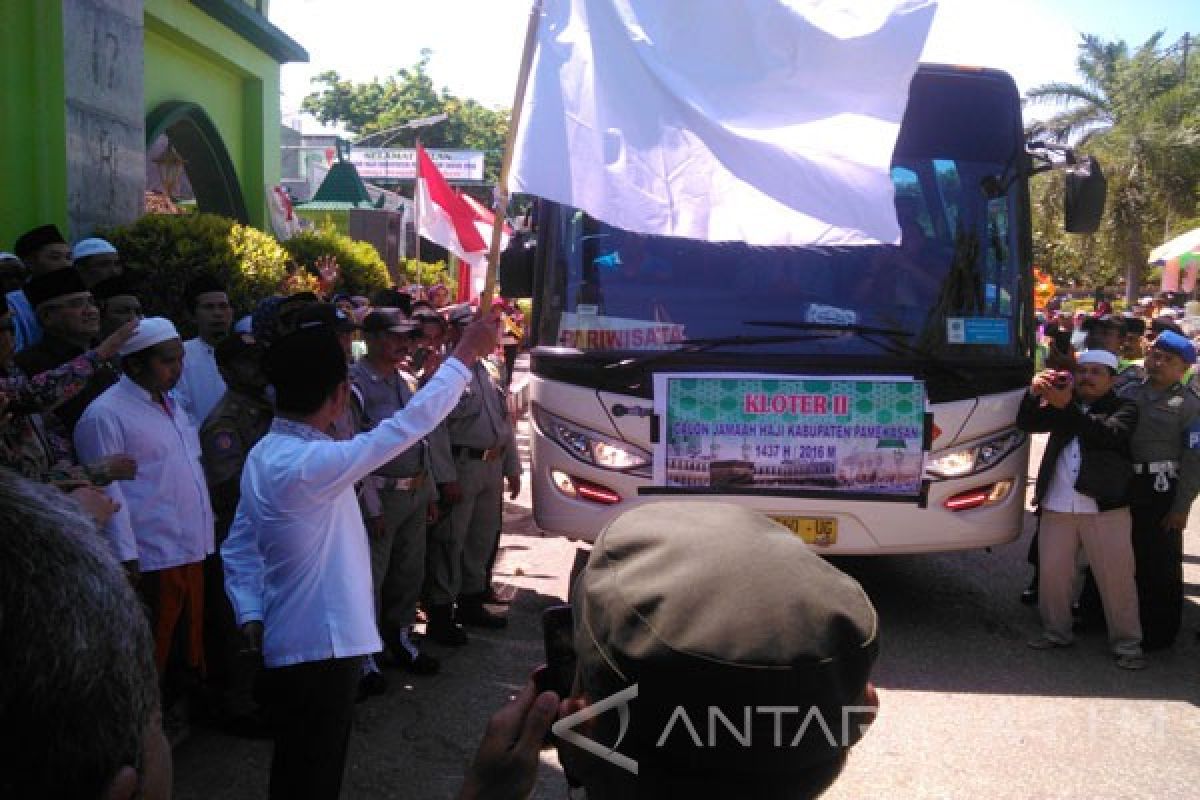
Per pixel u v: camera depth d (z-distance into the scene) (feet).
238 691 14.29
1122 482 16.98
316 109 163.84
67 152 21.59
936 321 18.11
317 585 9.90
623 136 11.94
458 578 18.28
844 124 11.96
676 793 3.35
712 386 17.67
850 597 3.34
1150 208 107.34
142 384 13.19
